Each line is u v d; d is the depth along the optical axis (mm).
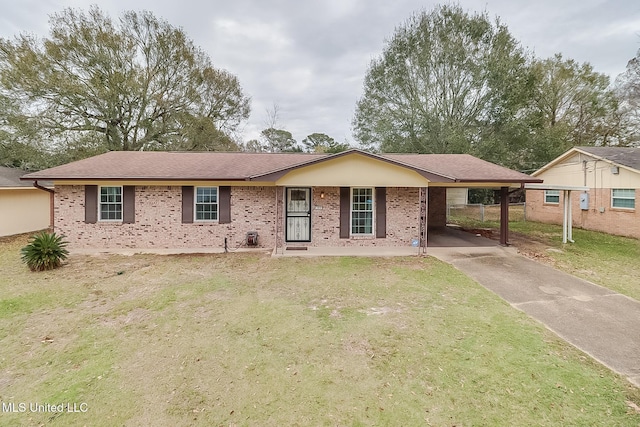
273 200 11047
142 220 10695
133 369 3891
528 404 3244
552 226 16312
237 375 3775
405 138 23531
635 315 5461
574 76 26500
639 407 3193
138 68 21297
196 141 23656
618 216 13430
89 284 7094
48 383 3607
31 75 17531
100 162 11461
